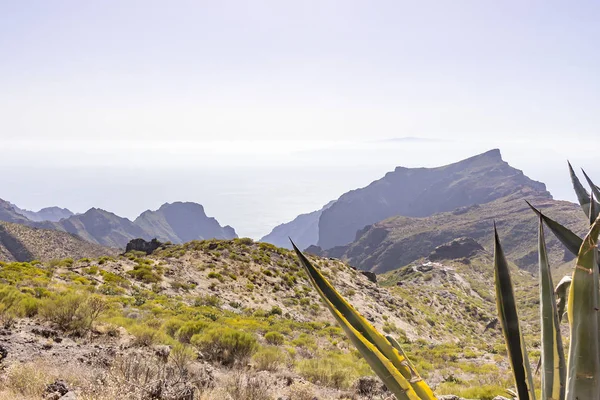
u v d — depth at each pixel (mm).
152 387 6141
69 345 9414
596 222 1111
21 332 9727
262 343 17594
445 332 47844
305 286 42031
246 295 34812
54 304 11789
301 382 10125
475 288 95250
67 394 5707
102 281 27281
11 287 13344
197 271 37469
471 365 22125
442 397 9398
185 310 22641
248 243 50188
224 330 12984
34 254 97062
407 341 35344
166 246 58969
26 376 6438
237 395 7730
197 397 6945
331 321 33344
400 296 58969
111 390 5602
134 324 13570
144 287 29438
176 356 9234
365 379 11242
